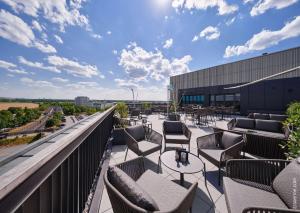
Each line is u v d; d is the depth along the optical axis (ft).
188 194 4.13
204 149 9.97
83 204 6.27
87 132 6.22
